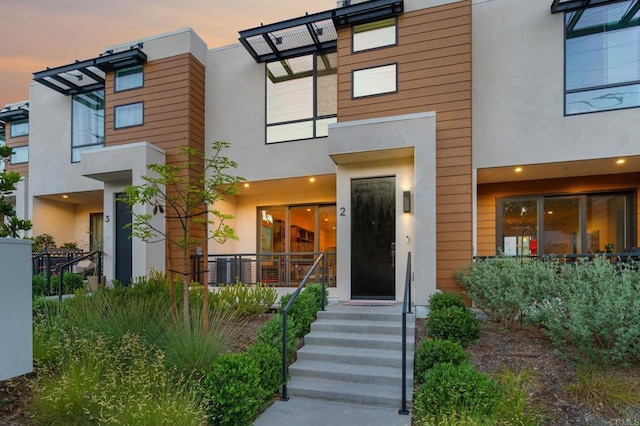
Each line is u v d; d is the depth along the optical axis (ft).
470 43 21.79
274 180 27.81
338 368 14.07
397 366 14.06
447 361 12.30
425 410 10.26
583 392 10.93
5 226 12.16
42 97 35.17
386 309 18.40
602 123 20.58
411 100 22.65
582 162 21.35
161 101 28.55
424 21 22.71
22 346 10.13
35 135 35.06
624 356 11.62
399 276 21.18
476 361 13.55
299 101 27.37
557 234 25.21
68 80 32.32
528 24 22.25
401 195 21.57
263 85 28.35
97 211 38.01
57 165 34.04
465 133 21.52
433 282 19.54
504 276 16.58
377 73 23.54
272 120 27.94
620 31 20.67
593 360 12.42
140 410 9.04
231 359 11.37
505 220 26.30
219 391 10.52
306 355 14.98
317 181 28.12
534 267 16.26
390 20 23.49
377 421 11.05
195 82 28.78
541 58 21.89
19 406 10.48
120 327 13.93
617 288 12.52
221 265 28.66
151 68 29.04
